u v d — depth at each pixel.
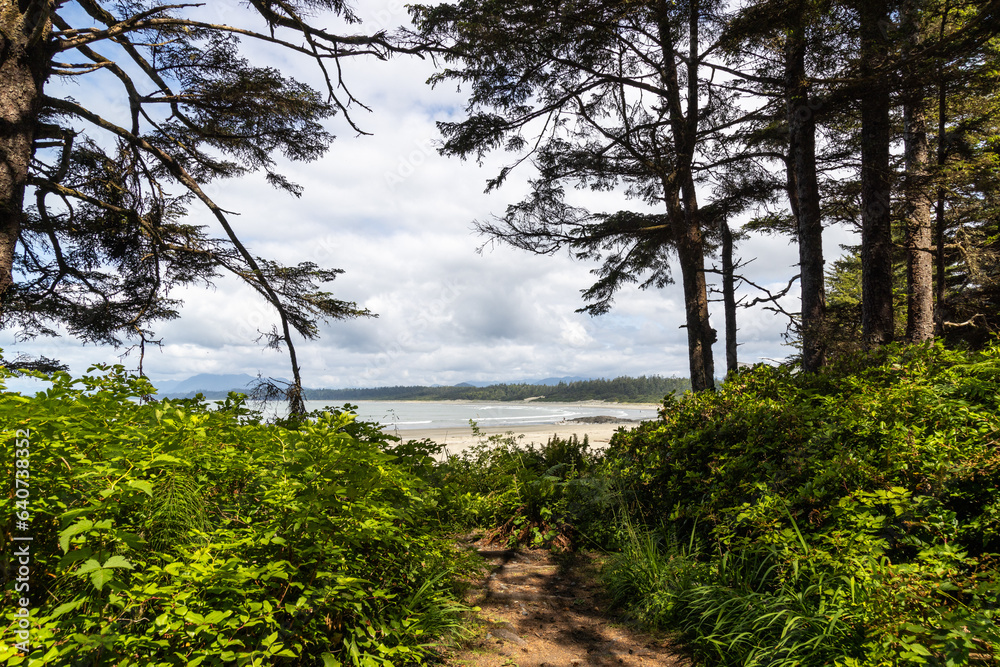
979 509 2.67
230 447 3.01
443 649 2.97
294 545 2.39
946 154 12.82
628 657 2.98
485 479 6.75
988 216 16.62
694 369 12.16
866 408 3.61
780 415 4.05
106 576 1.58
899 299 18.88
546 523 5.36
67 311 12.02
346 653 2.48
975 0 7.46
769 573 3.12
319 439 2.63
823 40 9.18
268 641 1.98
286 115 12.48
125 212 11.38
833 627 2.32
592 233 13.79
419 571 3.37
